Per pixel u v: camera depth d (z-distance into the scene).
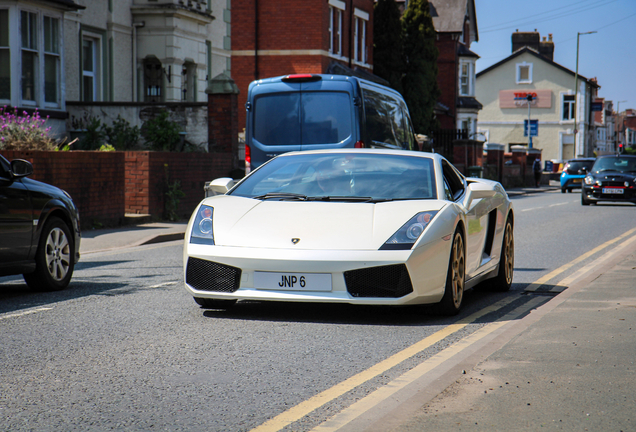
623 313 6.03
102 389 4.26
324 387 4.29
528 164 48.97
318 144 12.85
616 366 4.37
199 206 6.57
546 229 16.05
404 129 15.56
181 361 4.88
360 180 6.74
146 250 12.01
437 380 4.13
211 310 6.64
